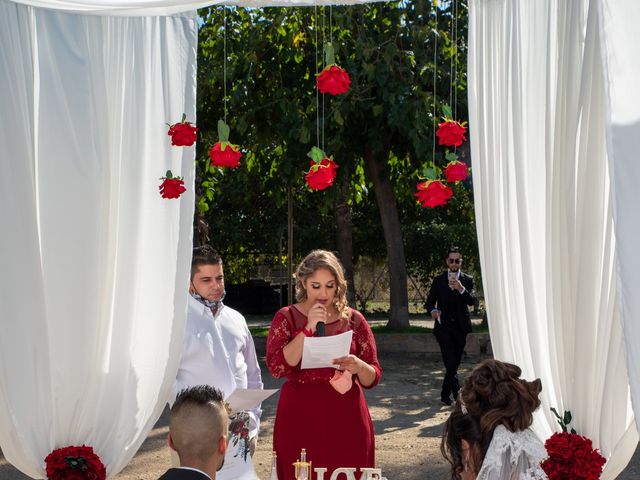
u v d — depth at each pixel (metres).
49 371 4.10
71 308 4.21
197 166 14.71
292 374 4.39
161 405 4.28
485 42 4.62
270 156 15.77
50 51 4.25
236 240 24.25
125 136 4.39
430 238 23.77
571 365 4.09
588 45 3.90
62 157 4.23
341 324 4.51
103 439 4.27
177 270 4.26
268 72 14.30
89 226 4.25
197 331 4.41
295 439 4.35
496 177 4.58
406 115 13.52
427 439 8.02
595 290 3.99
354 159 15.27
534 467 2.88
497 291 4.55
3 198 3.98
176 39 4.46
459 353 9.93
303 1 4.64
